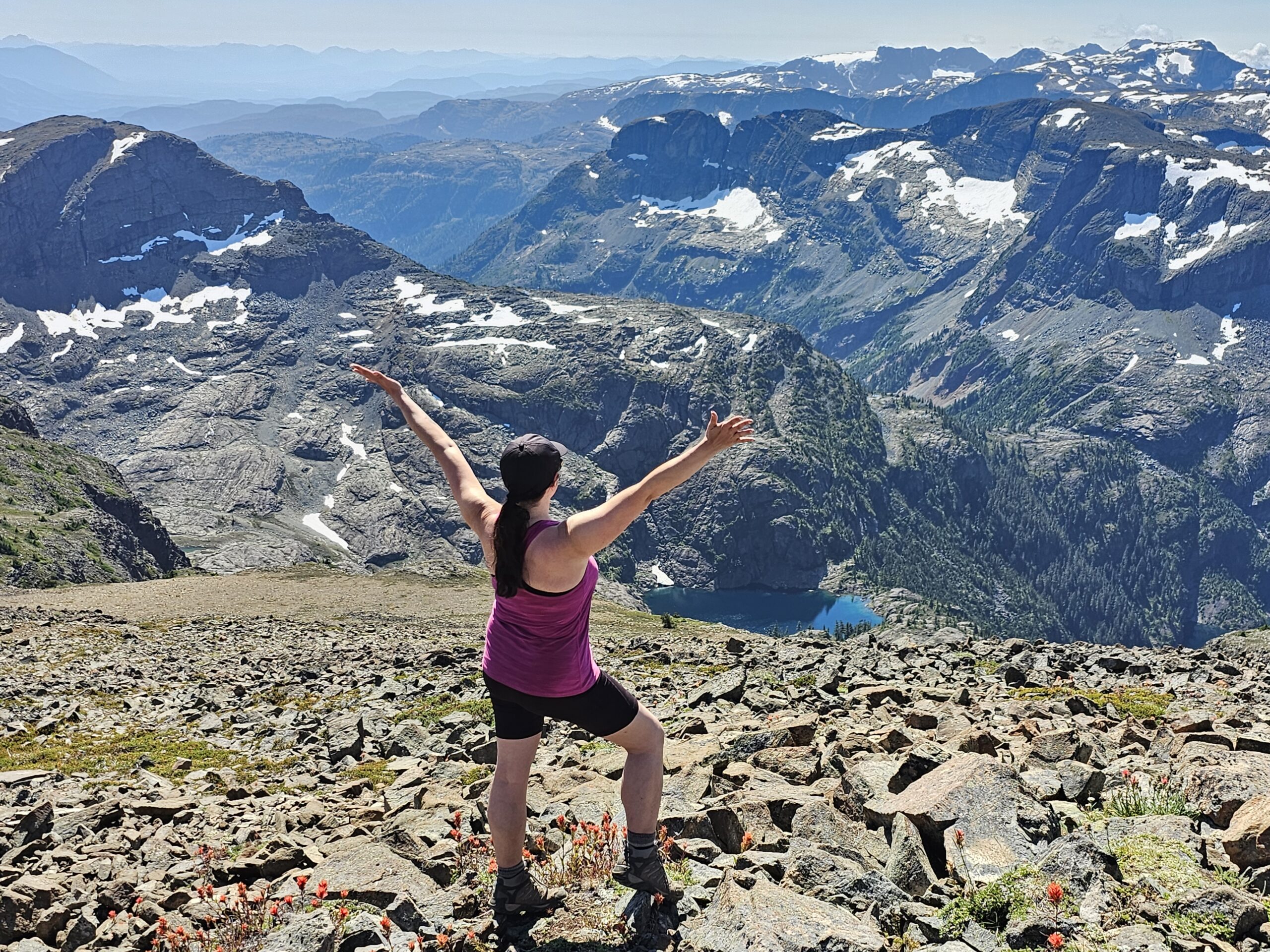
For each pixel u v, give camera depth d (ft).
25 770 51.80
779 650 82.84
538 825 25.35
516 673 17.80
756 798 25.16
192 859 29.35
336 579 333.01
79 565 410.11
